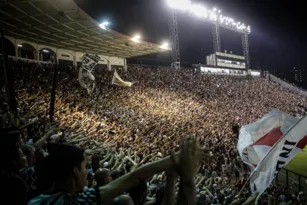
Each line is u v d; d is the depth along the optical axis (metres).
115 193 1.98
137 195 2.95
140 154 13.59
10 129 2.73
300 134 6.95
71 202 1.94
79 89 25.45
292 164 17.12
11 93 5.21
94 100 24.30
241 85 57.38
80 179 2.12
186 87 44.88
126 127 19.88
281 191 14.37
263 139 9.12
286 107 52.38
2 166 2.59
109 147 13.62
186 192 1.70
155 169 1.90
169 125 24.27
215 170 17.94
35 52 30.39
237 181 15.95
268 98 55.34
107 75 33.78
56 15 22.58
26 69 23.05
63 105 19.34
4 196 2.26
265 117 9.48
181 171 1.76
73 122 16.53
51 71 25.06
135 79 38.22
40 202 2.01
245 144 9.34
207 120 31.25
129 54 40.59
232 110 41.34
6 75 5.17
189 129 24.52
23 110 14.27
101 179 3.37
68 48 33.94
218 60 61.41
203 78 51.91
